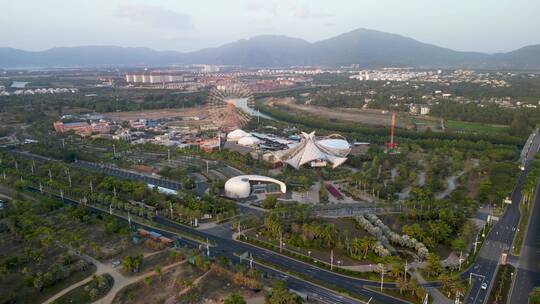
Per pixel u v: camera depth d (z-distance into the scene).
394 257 164.62
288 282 155.88
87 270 161.12
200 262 161.75
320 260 172.88
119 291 146.12
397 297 146.00
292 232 196.12
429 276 159.38
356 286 153.50
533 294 139.00
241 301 132.88
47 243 175.75
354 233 197.00
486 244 189.50
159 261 169.12
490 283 155.62
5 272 154.62
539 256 177.62
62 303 139.62
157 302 140.00
